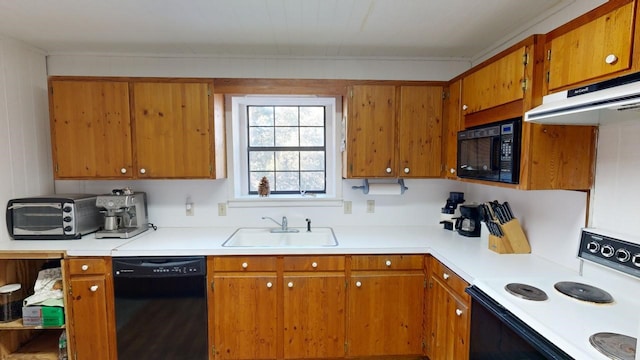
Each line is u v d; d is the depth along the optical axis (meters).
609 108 1.09
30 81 2.38
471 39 2.27
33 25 2.01
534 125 1.51
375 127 2.38
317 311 2.13
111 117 2.26
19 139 2.30
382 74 2.66
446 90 2.38
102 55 2.54
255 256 2.08
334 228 2.70
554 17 1.81
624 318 1.19
